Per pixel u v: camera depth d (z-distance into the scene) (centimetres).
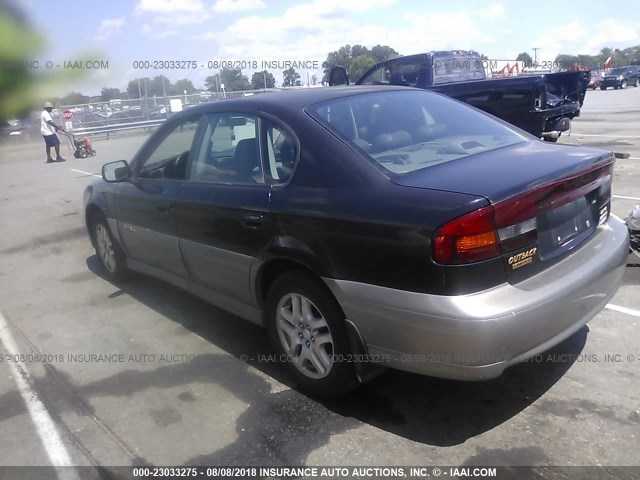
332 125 312
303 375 318
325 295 289
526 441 268
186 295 485
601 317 385
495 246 241
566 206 281
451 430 280
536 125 898
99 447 286
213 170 364
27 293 521
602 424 275
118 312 457
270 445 279
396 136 321
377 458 264
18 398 337
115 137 1964
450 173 273
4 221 836
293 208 295
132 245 463
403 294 251
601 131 1380
